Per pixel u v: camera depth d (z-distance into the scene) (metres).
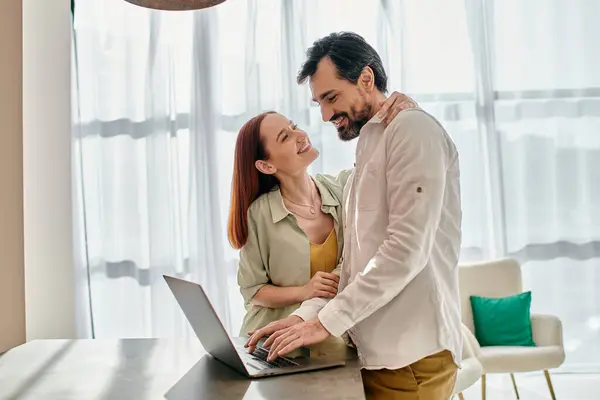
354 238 1.68
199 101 4.04
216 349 1.55
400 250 1.46
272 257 2.16
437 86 4.13
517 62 4.19
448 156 1.62
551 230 4.21
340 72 1.66
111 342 1.91
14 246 2.94
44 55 3.68
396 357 1.54
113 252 4.04
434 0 4.12
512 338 3.58
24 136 3.54
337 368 1.48
